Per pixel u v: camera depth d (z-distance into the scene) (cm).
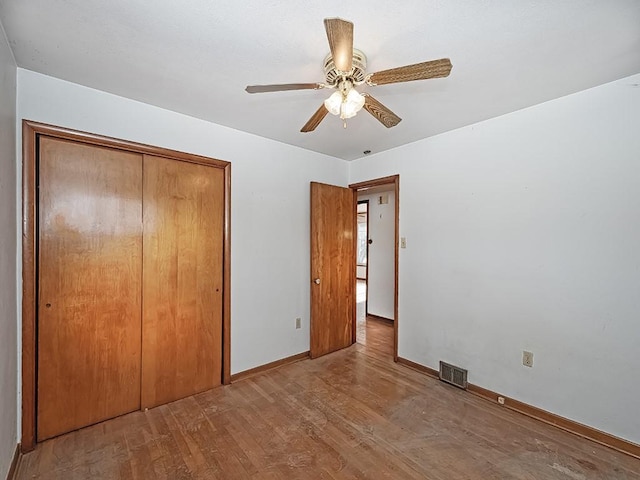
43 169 191
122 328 222
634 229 185
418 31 145
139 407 229
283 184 316
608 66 175
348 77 158
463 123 261
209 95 214
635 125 184
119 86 203
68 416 202
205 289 262
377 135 292
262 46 159
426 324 299
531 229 228
